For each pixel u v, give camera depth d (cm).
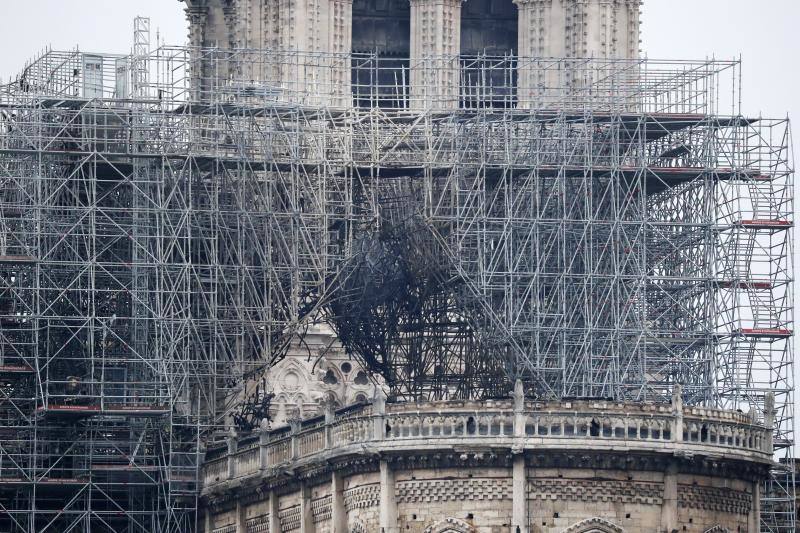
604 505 19800
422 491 19912
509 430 19725
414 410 19950
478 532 19725
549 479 19762
